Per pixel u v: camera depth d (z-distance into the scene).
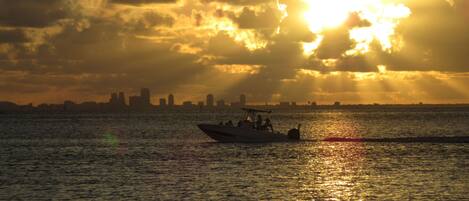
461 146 139.38
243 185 84.50
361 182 86.75
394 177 91.12
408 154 123.38
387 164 107.00
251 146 143.25
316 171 98.94
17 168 107.50
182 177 92.50
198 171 99.50
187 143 164.12
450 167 101.75
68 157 128.25
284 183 86.25
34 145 167.62
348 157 119.06
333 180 88.81
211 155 124.94
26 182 89.25
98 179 91.44
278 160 114.75
